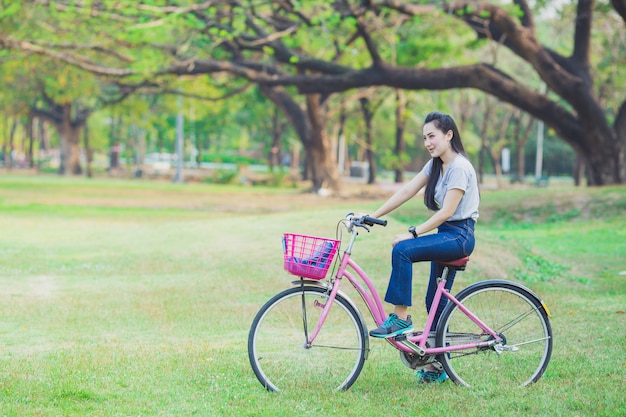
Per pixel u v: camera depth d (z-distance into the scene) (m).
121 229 19.14
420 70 26.75
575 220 21.22
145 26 21.91
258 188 48.75
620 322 8.06
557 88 25.61
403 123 48.78
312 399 5.24
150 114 55.41
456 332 5.59
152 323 8.36
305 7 23.47
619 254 14.88
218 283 10.95
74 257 13.91
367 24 26.84
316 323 5.48
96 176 62.06
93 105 59.59
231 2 23.80
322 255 5.27
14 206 26.36
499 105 59.78
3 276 11.68
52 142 92.75
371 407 5.08
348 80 26.97
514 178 59.31
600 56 40.38
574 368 6.07
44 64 38.00
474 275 11.00
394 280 5.42
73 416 4.86
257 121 64.69
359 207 22.72
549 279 11.42
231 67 28.16
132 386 5.59
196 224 17.23
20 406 5.02
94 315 8.77
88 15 25.56
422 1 25.36
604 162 26.41
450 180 5.44
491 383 5.63
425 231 5.43
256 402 5.19
